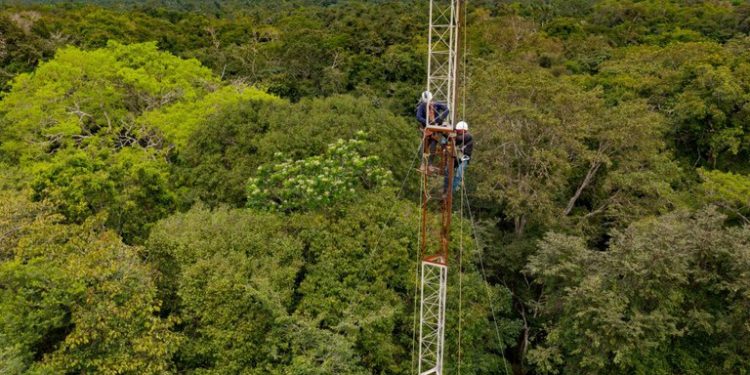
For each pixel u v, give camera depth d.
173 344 16.58
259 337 16.77
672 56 39.91
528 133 26.06
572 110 26.61
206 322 17.06
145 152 28.84
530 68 38.34
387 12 67.44
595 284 17.58
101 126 32.59
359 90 45.91
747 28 51.94
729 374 17.55
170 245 18.94
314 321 16.44
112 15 58.44
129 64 35.91
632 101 29.25
